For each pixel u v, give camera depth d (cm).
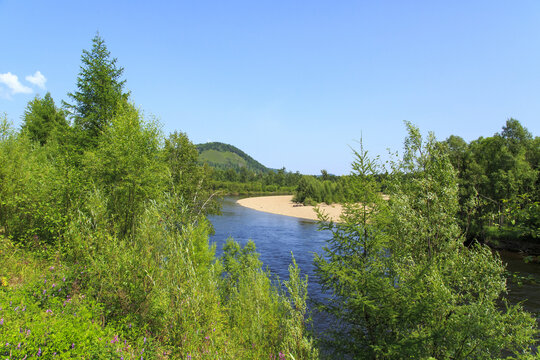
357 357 712
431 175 782
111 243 719
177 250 653
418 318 665
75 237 738
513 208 603
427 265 686
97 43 1891
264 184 16950
